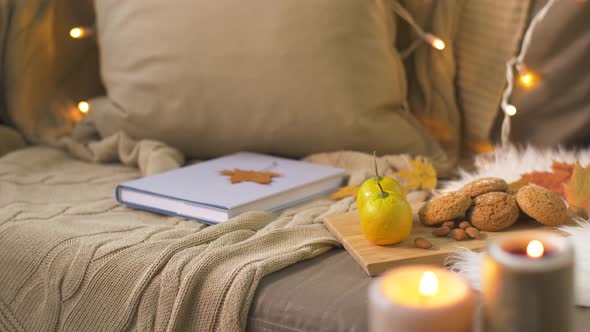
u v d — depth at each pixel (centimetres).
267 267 138
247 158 187
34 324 153
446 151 198
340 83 184
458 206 144
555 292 103
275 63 186
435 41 193
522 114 188
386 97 190
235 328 135
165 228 157
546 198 142
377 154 190
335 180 176
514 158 172
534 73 185
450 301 100
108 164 200
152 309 142
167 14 193
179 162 193
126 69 199
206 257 141
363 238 145
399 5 197
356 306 130
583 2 178
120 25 199
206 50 189
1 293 157
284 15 185
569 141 183
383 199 141
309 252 144
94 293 147
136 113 197
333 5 185
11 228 160
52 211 166
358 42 186
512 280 103
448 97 196
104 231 156
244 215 155
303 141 189
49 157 200
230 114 190
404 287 103
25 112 214
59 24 218
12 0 214
